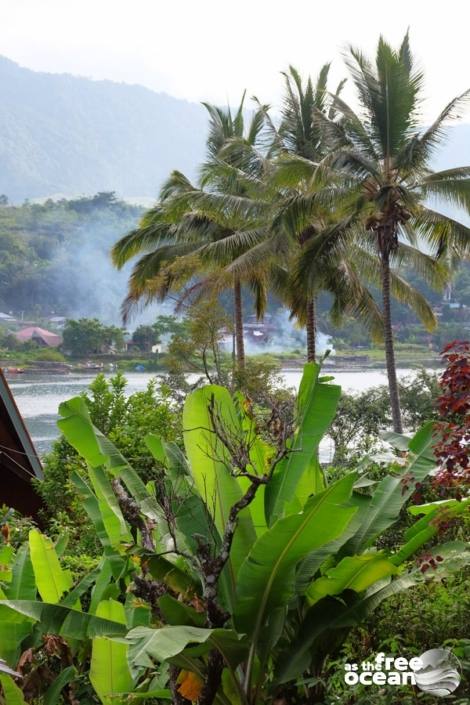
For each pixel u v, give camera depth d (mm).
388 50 29312
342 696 6504
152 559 7359
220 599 7375
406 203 29203
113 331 97000
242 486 7734
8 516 13617
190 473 8203
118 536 8219
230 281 32812
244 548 7324
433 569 6906
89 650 8805
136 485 8250
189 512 7715
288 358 91250
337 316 38375
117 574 8609
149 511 8039
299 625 7406
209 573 6652
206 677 7027
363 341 95500
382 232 30641
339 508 6449
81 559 10500
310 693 7262
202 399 7660
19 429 15352
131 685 7734
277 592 6859
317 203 30297
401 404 34031
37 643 8758
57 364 95312
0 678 7816
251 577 6770
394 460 8469
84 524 14055
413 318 97750
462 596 7340
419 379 34500
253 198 36750
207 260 35688
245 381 21656
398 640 7254
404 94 29328
